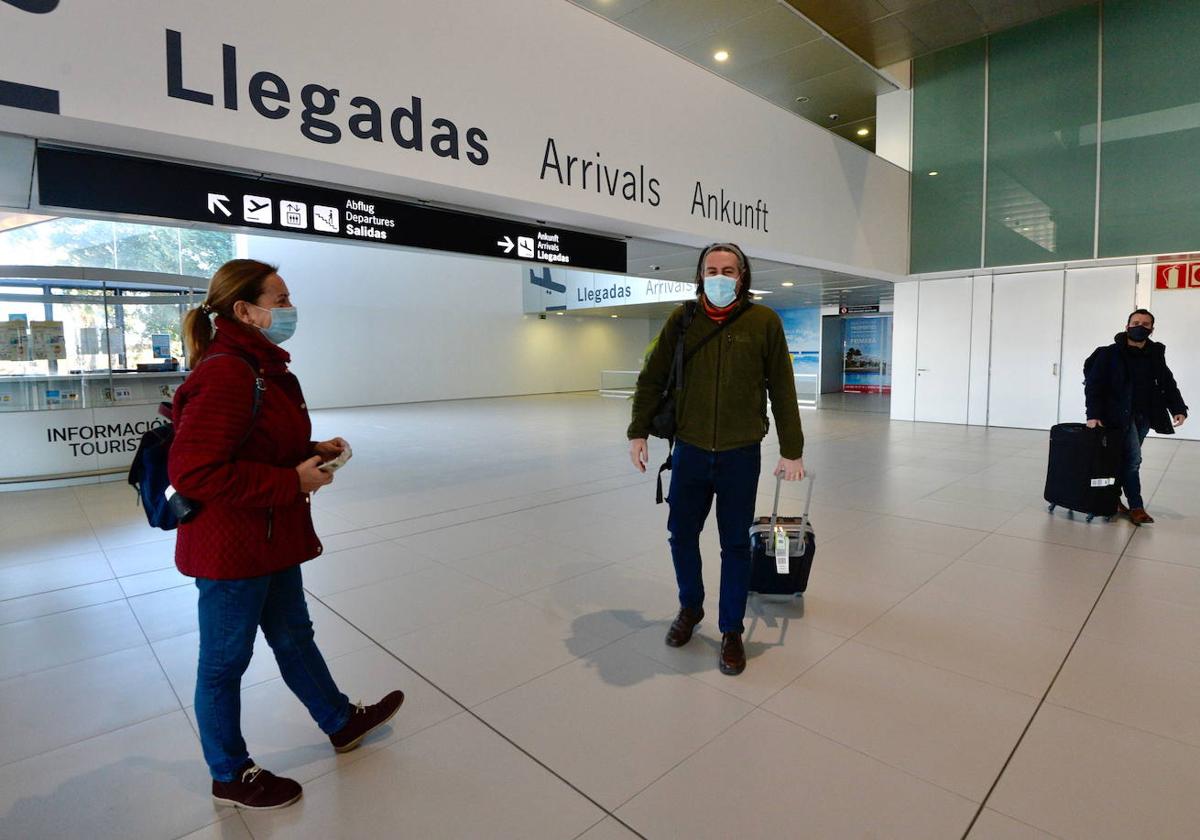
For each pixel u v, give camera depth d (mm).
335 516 5555
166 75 3783
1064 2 9352
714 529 5020
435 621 3338
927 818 1889
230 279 1807
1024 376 10930
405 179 4891
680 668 2807
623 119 6438
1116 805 1938
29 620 3441
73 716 2508
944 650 2951
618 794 2010
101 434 7395
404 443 10164
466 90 5191
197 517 1783
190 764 2209
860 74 10656
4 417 6852
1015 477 6957
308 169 4598
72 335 7672
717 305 2736
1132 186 9312
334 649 3027
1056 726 2350
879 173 10477
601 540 4781
